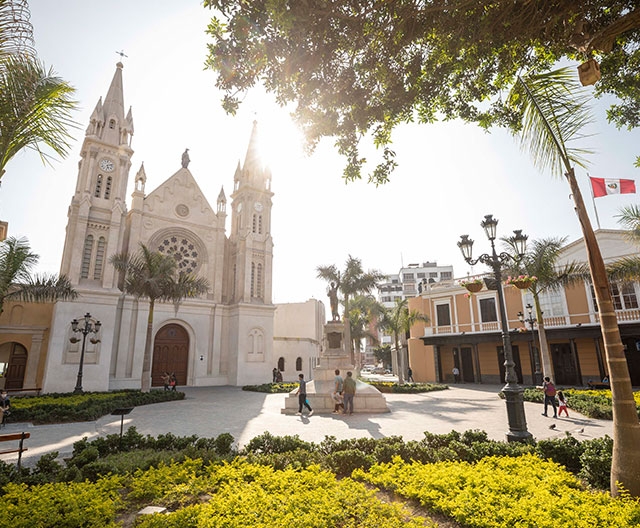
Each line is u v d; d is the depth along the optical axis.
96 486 5.47
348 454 6.72
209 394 23.77
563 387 23.81
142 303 29.27
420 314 30.64
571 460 6.45
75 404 15.14
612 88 6.54
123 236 30.59
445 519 4.66
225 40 5.24
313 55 5.47
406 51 6.50
